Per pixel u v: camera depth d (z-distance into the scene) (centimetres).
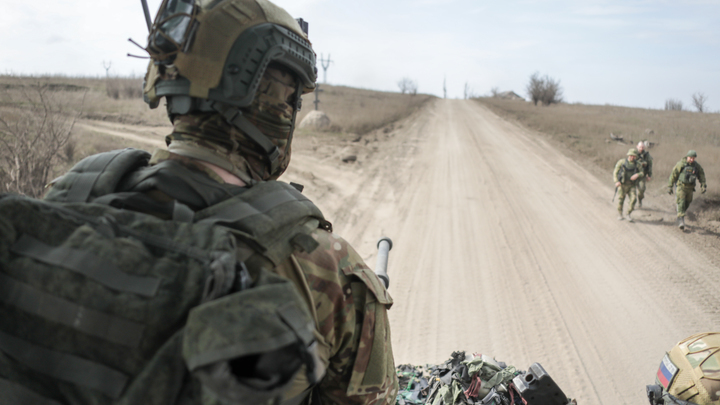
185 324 69
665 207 1112
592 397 486
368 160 1511
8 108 1137
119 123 1720
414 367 295
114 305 68
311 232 90
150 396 65
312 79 109
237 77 91
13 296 73
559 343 578
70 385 70
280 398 66
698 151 1619
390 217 1001
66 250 72
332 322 88
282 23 101
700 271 784
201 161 93
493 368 252
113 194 86
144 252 72
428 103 4172
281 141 104
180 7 93
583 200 1173
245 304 65
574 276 757
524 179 1350
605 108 4200
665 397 224
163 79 96
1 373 74
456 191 1209
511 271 770
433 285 719
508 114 3231
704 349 217
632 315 646
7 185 748
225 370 61
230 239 74
